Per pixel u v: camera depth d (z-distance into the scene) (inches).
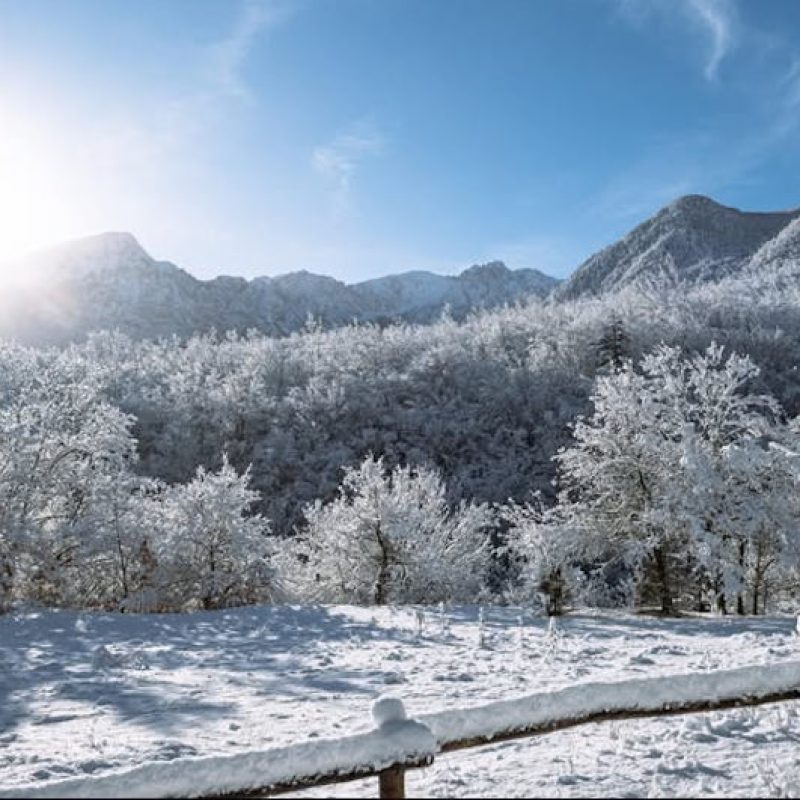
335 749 123.0
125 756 245.0
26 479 992.2
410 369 4244.6
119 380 4116.6
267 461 3339.1
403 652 490.9
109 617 718.5
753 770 206.7
